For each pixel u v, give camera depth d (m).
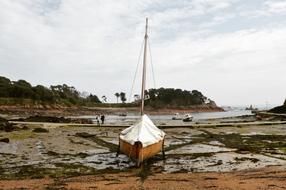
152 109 164.25
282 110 76.00
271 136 33.66
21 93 110.31
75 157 21.19
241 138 32.25
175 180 14.86
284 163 19.53
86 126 43.53
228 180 14.75
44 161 19.66
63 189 13.02
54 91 137.38
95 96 184.12
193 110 180.88
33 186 13.53
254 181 14.41
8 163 18.77
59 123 46.69
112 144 27.20
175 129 41.47
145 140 18.75
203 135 34.91
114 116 107.81
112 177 15.63
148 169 17.84
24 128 36.78
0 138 28.27
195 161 20.38
